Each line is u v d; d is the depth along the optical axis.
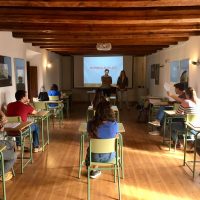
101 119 3.24
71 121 8.16
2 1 3.03
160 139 5.98
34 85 8.88
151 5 3.18
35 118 5.04
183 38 6.45
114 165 3.35
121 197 3.29
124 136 6.28
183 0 2.97
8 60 5.63
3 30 5.05
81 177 3.89
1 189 3.52
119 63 12.80
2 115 3.80
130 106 11.72
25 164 4.33
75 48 8.96
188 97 4.95
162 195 3.36
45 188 3.56
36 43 7.59
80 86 13.03
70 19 3.94
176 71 7.42
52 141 5.82
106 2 3.05
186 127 4.33
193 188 3.55
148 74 12.05
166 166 4.32
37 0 3.03
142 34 5.91
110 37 6.04
